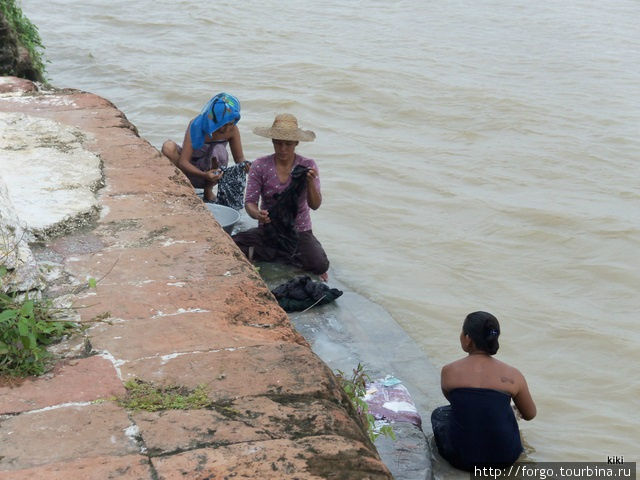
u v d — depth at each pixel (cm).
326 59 1547
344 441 308
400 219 911
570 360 667
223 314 394
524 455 554
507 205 947
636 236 877
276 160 744
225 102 811
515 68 1530
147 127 1206
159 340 369
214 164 838
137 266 435
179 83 1404
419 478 505
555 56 1617
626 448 565
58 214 479
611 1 2123
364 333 670
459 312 726
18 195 502
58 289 409
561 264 825
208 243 464
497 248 854
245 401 329
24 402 323
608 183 1029
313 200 737
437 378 626
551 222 908
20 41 1068
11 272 388
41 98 729
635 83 1452
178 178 557
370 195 968
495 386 537
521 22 1898
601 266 818
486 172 1054
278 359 358
